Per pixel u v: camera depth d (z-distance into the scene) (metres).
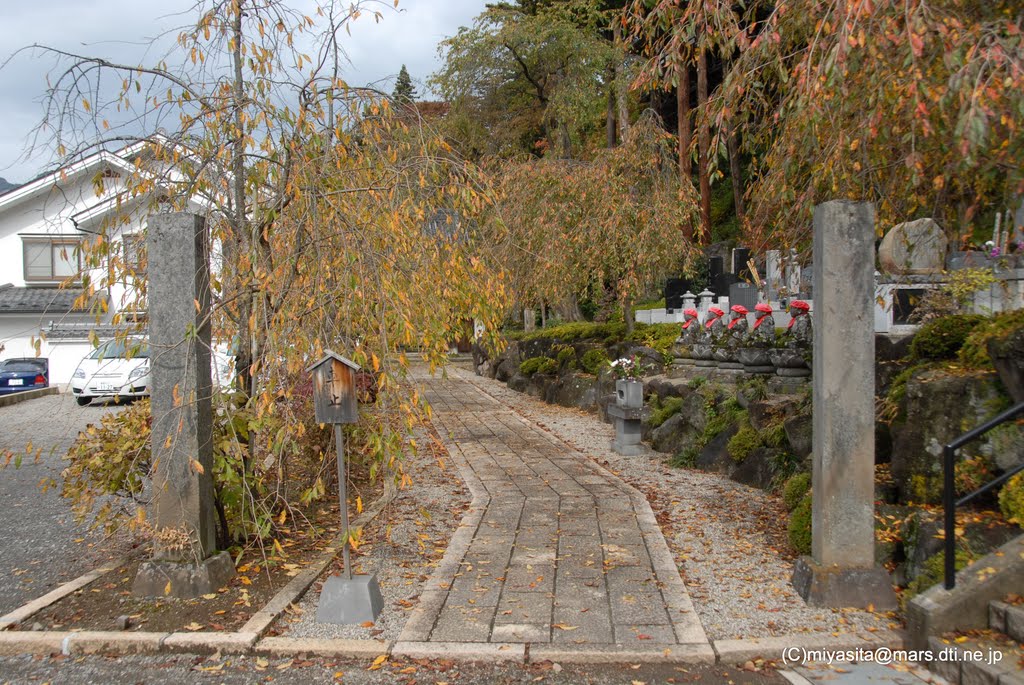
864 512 4.47
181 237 4.66
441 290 5.58
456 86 18.16
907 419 5.18
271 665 3.88
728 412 8.60
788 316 11.12
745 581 4.93
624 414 9.85
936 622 3.74
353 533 4.42
